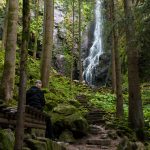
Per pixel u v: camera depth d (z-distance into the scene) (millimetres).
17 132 4379
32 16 36281
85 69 38906
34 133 8484
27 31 4672
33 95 9266
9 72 11797
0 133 5777
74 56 38656
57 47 37812
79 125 13023
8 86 11695
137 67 13867
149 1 9602
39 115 9406
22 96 4496
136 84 13977
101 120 15953
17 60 21031
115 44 16828
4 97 11516
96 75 36562
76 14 40719
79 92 24641
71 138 12562
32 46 34094
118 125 14414
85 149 11547
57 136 12555
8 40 11930
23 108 4473
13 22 11977
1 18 31047
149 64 12438
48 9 20188
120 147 9125
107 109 19859
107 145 12352
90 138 13133
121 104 16359
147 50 10984
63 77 28984
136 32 10617
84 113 16766
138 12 10383
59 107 13828
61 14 40562
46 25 20047
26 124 7594
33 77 20578
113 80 25438
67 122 12844
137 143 9156
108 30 14516
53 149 7598
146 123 14617
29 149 6328
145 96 22594
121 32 13242
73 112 13750
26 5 4703
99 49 37719
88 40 40781
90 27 41156
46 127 10281
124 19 11555
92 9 40312
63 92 21406
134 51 13664
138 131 13508
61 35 38906
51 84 22781
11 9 11992
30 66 23516
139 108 13961
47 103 14938
